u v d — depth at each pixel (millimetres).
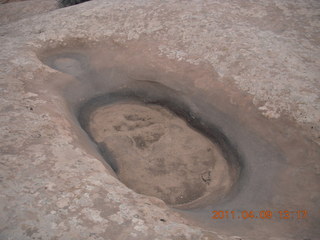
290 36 3795
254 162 2926
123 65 4031
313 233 2199
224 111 3369
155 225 1991
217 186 2979
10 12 7156
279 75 3305
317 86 3160
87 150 2744
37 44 4227
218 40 3812
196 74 3660
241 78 3406
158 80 3820
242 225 2268
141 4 4543
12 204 2041
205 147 3389
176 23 4145
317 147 2779
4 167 2311
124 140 3453
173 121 3689
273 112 3082
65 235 1886
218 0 4453
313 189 2533
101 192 2188
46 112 3004
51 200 2088
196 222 2180
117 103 3902
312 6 4250
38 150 2512
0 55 3854
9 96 3156
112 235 1907
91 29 4363
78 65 4086
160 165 3193
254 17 4129
